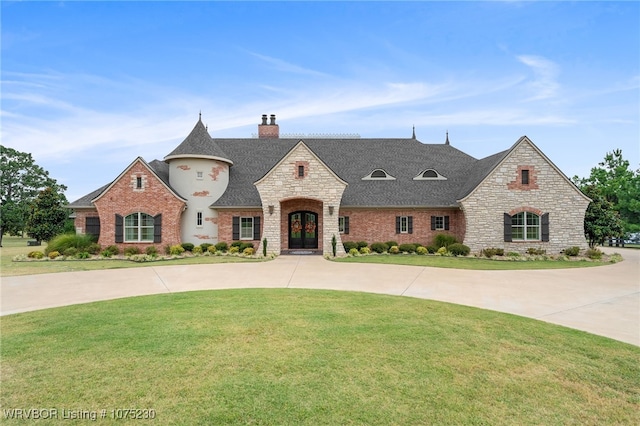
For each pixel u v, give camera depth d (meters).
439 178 27.73
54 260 20.97
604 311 9.61
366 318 8.63
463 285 13.30
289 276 15.27
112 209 23.84
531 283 13.76
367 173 28.08
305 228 25.92
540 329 7.89
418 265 18.70
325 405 4.62
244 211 25.16
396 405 4.64
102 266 18.17
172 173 25.41
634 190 36.34
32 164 55.00
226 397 4.81
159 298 10.85
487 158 27.59
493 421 4.32
